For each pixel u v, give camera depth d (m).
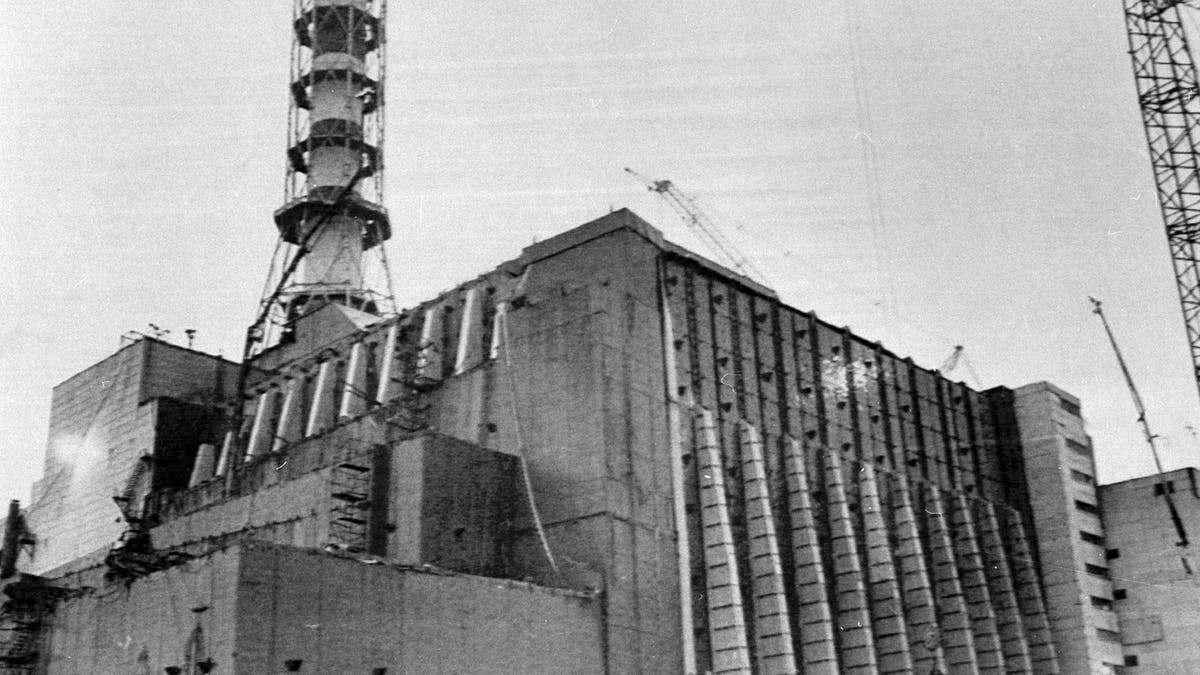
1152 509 93.56
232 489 82.38
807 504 69.44
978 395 96.06
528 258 72.94
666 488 63.47
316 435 77.38
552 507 61.44
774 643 62.84
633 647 57.94
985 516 88.06
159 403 92.75
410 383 72.31
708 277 72.69
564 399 63.28
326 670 45.25
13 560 101.81
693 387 68.06
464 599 51.28
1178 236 73.25
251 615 43.69
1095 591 91.44
